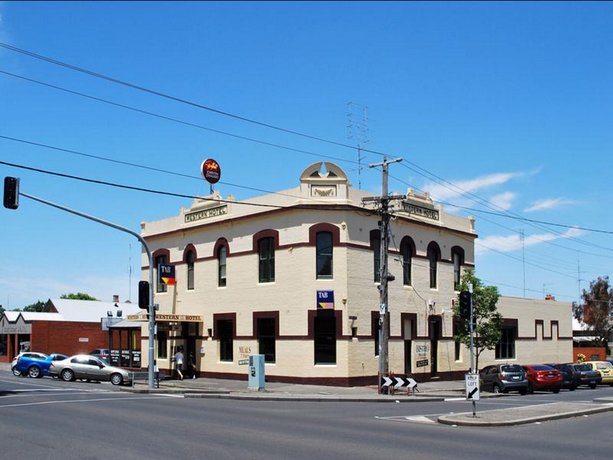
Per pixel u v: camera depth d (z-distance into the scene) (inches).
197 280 1576.0
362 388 1273.4
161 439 578.6
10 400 948.0
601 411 907.4
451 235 1657.2
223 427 671.8
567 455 528.4
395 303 1445.6
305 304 1325.0
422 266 1545.3
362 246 1374.3
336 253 1334.9
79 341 2472.9
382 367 1171.3
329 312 1318.9
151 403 942.4
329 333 1327.5
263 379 1213.7
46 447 530.9
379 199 1199.6
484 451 543.5
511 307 1889.8
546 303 2071.9
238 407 919.0
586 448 568.7
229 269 1493.6
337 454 512.4
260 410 877.8
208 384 1359.5
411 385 1163.3
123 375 1414.9
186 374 1555.1
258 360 1211.9
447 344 1593.3
